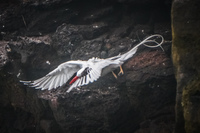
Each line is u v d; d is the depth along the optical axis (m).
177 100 10.28
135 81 13.19
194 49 10.07
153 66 13.22
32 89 14.81
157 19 15.78
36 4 16.39
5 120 16.70
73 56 14.70
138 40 14.78
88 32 15.44
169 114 13.16
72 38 15.13
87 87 13.94
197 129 9.12
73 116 13.77
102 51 14.65
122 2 15.39
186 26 10.29
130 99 14.00
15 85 15.20
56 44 15.27
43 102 14.30
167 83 12.84
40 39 16.06
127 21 16.36
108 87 13.89
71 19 16.45
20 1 17.48
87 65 6.58
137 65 13.56
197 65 9.90
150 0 14.93
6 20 16.97
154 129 12.89
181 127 10.52
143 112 14.00
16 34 16.77
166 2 14.65
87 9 16.53
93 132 13.89
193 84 9.62
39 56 15.32
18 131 16.53
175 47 10.55
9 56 15.23
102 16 16.20
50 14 16.34
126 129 14.11
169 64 13.10
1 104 16.42
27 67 15.28
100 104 13.41
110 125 13.52
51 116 14.95
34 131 16.06
